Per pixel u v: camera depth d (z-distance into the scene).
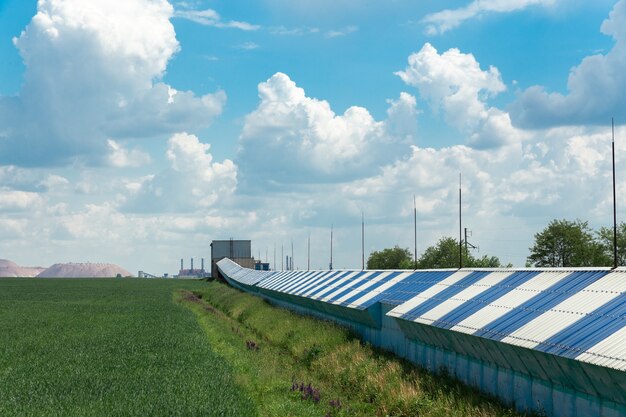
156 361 30.28
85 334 42.84
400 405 21.88
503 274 26.94
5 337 41.25
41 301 81.88
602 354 15.73
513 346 18.89
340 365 29.91
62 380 25.28
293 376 28.56
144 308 68.56
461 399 21.17
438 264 123.19
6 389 23.61
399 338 31.03
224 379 24.86
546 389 18.80
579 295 20.22
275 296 68.25
